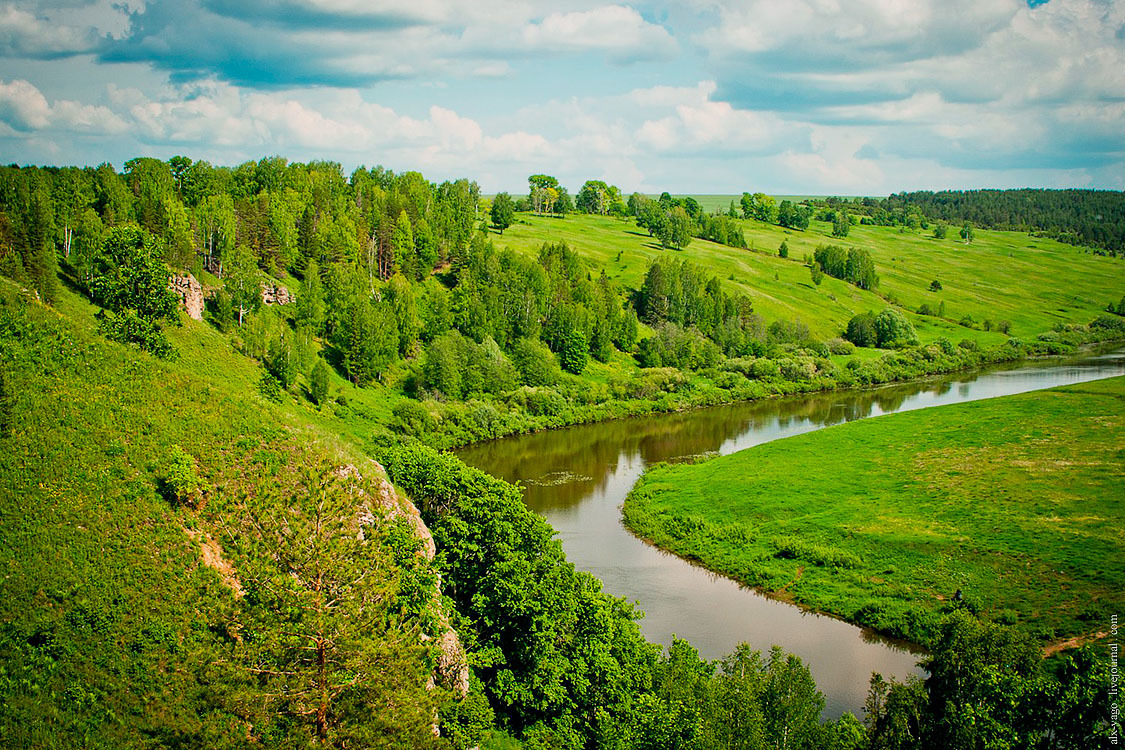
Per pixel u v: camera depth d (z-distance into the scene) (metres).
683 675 41.88
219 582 35.34
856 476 89.12
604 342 161.62
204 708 29.61
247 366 104.75
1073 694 32.72
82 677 31.16
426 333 147.25
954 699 36.38
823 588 64.56
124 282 92.44
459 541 49.31
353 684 28.16
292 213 165.25
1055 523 71.00
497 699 43.34
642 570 69.88
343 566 30.77
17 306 57.34
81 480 41.06
